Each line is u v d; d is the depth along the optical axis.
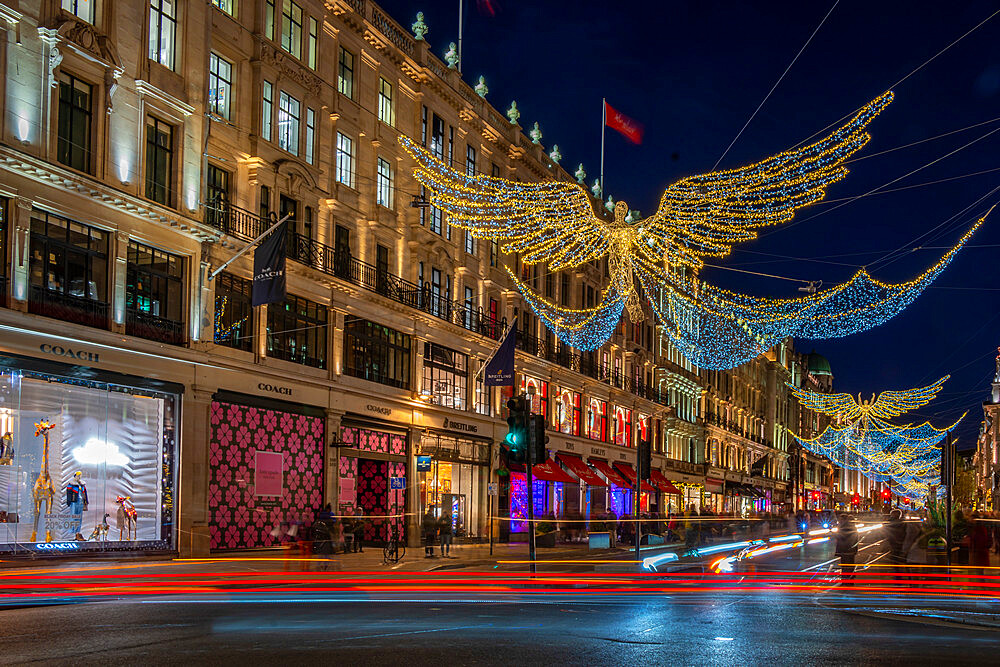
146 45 24.81
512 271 46.78
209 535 25.83
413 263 37.41
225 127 27.70
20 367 20.83
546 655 9.73
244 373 27.67
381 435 35.09
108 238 23.56
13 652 9.31
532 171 49.00
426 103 38.75
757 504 92.62
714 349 71.94
